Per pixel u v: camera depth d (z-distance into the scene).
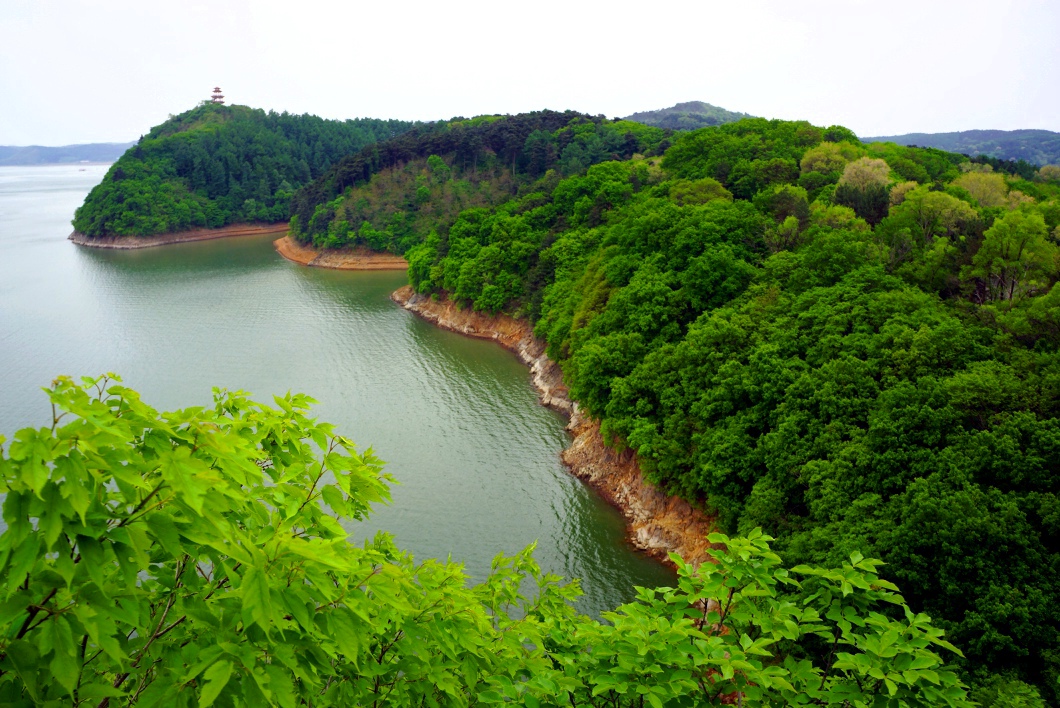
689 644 7.84
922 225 56.38
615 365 52.56
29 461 4.39
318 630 6.10
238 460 5.91
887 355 38.34
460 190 155.38
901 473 31.52
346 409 61.97
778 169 79.50
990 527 26.23
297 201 168.50
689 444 43.38
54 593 5.04
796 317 46.25
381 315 97.62
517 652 9.69
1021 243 45.12
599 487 48.31
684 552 40.03
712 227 59.00
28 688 4.88
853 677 8.33
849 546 28.83
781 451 37.03
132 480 4.77
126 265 137.88
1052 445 28.61
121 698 6.39
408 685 8.20
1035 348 36.00
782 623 8.60
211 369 71.62
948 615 26.30
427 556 39.91
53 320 91.50
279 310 99.19
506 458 52.78
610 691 8.58
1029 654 24.11
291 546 5.56
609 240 76.75
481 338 86.88
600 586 37.56
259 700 5.38
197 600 6.27
